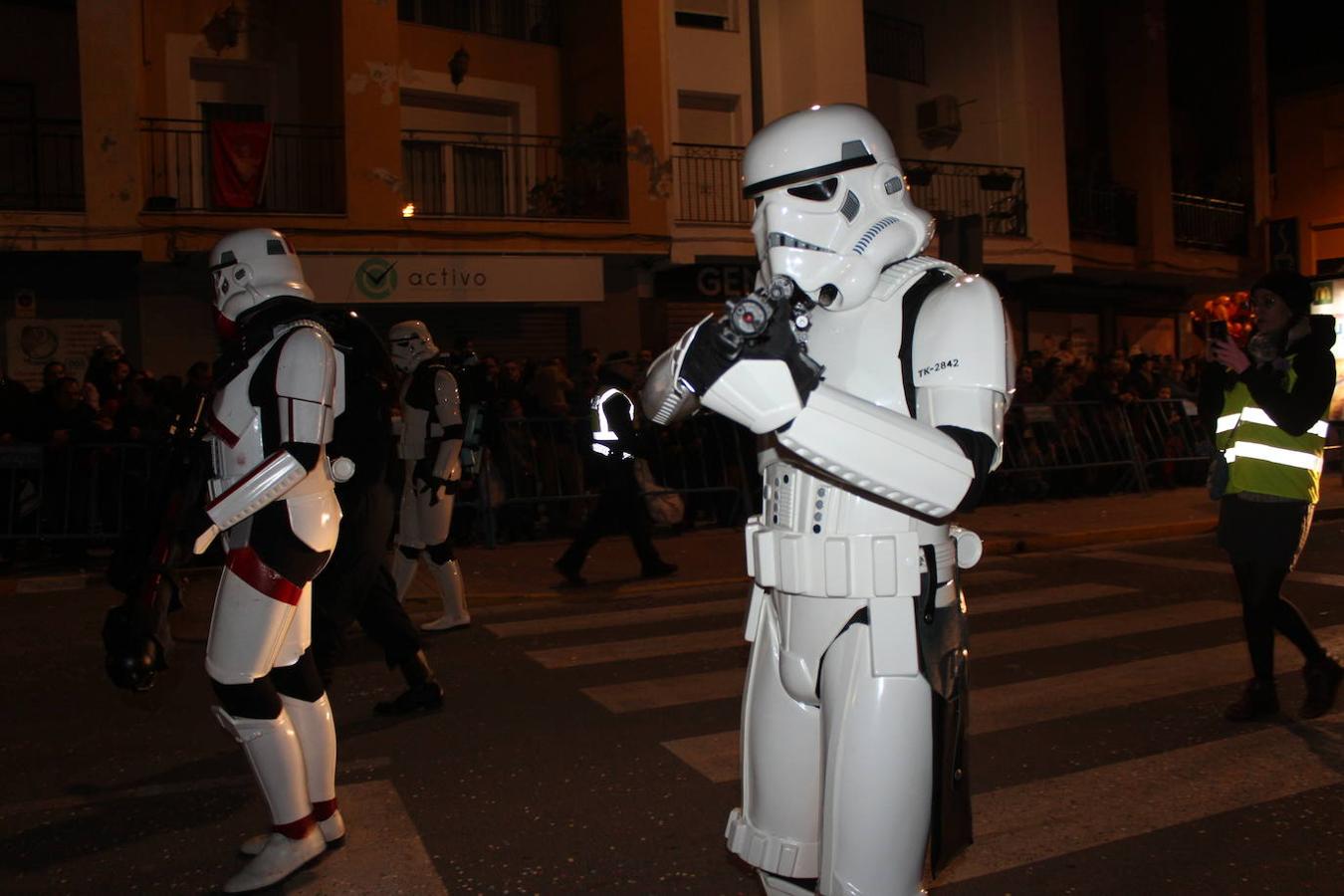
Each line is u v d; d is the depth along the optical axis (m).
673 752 5.06
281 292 3.76
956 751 2.29
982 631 7.32
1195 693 5.82
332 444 4.82
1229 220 24.83
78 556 10.27
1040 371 15.71
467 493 11.09
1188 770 4.71
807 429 1.99
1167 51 25.28
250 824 4.33
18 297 14.24
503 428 11.55
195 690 6.30
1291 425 4.93
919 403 2.19
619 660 6.80
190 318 15.02
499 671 6.59
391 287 15.15
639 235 16.69
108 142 13.87
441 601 8.68
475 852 4.00
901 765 2.18
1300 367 4.90
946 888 3.67
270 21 15.95
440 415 7.46
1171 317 24.61
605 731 5.39
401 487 5.16
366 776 4.81
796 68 18.89
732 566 9.99
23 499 10.05
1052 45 20.94
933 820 2.25
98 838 4.21
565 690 6.14
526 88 17.80
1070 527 11.81
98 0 13.81
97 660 7.00
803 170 2.23
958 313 2.16
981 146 21.06
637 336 17.50
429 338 7.72
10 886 3.81
